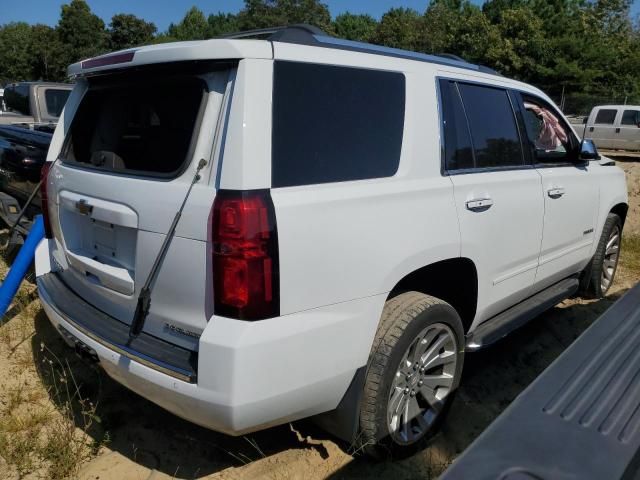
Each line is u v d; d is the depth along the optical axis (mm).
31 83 8711
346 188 2387
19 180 5012
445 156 2922
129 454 2877
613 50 40406
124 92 2791
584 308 4984
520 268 3570
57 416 3178
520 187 3414
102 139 2951
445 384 2990
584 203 4234
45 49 62438
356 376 2498
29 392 3395
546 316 4809
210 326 2105
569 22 43594
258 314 2105
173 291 2266
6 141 5406
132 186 2393
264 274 2096
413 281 2963
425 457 2877
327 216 2273
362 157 2498
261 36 2654
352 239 2355
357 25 73125
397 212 2545
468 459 1283
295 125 2248
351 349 2424
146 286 2334
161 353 2275
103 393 3414
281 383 2191
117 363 2344
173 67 2340
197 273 2170
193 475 2717
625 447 1321
